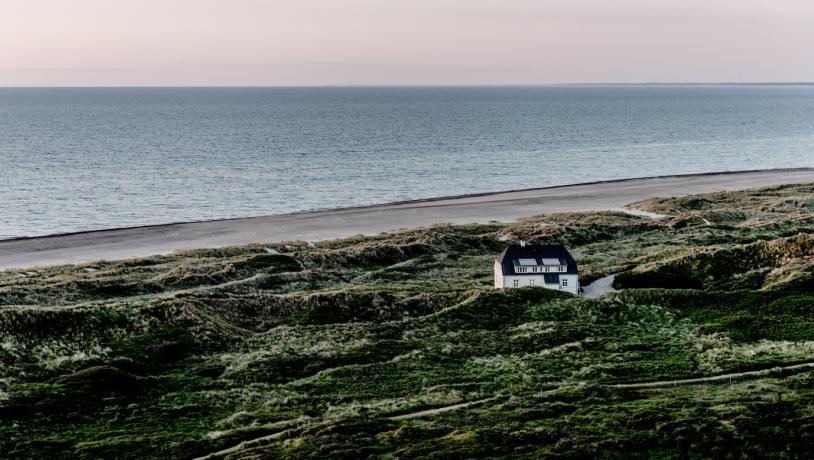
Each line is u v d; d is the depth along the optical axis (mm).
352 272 107250
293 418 54062
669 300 83000
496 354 69438
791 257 92125
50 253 124250
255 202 175875
